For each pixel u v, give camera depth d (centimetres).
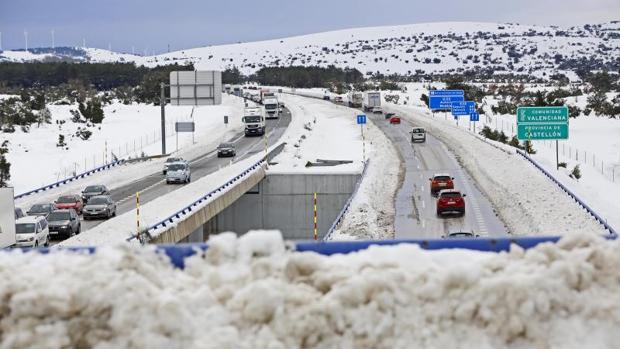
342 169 7375
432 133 12288
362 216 5500
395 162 8881
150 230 4031
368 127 13038
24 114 13162
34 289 704
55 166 9538
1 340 684
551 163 8738
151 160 9825
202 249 887
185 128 11456
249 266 815
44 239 4469
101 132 13325
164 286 756
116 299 698
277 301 725
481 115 16938
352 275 762
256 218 7138
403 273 759
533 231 4884
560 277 750
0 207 3772
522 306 727
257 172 6862
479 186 7150
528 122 7506
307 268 784
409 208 6047
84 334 686
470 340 723
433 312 734
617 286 754
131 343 682
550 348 720
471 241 957
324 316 721
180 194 5803
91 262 766
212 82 10175
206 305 734
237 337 706
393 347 719
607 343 723
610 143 11931
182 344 693
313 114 16288
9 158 9919
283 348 705
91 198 5656
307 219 7106
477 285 744
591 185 7962
